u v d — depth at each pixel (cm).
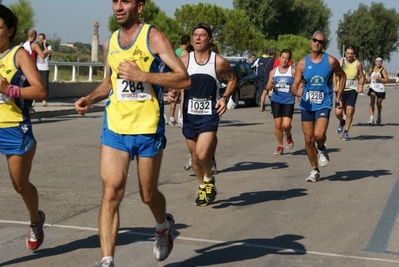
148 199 507
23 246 608
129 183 919
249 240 640
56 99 2322
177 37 3372
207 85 764
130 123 487
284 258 584
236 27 4397
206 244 623
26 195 561
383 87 1878
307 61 921
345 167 1092
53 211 742
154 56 489
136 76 473
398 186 934
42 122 1703
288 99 1199
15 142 537
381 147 1369
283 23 6756
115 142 488
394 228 696
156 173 501
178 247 611
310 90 925
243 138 1460
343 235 665
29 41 1703
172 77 480
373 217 745
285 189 900
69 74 3047
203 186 789
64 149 1223
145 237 643
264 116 2053
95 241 627
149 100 489
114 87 496
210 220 718
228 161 1135
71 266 553
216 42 4091
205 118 765
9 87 514
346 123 1484
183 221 711
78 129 1556
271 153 1237
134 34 490
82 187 881
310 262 574
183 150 1245
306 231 679
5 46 534
